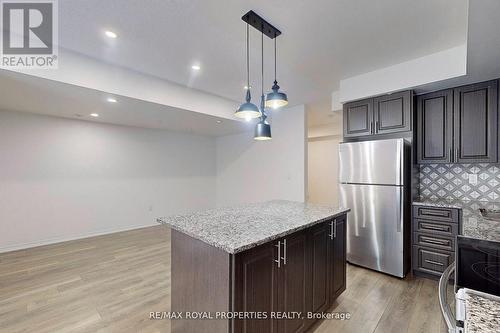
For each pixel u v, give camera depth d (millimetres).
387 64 2934
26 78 2473
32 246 3969
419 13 1963
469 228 1745
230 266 1345
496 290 856
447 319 616
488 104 2586
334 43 2449
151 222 5477
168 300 2379
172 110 3752
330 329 1969
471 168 2895
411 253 2922
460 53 2492
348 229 3248
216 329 1424
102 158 4762
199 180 6410
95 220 4668
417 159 3045
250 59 2816
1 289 2568
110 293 2502
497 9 1442
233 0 1816
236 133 6062
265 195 5301
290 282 1721
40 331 1921
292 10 1930
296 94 4020
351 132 3412
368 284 2701
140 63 2928
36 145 4027
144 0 1824
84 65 2727
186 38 2369
